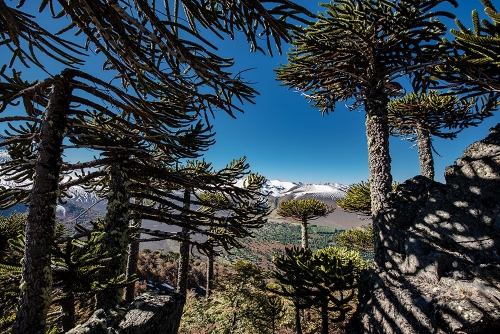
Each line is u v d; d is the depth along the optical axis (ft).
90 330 7.84
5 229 27.14
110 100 10.50
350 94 26.76
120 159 14.48
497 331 9.91
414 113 30.63
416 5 16.10
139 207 15.42
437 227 16.31
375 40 19.34
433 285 13.53
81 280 9.56
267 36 7.26
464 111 28.07
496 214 14.49
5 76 9.45
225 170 22.59
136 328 8.57
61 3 6.34
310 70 22.61
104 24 6.92
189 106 11.76
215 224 18.10
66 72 9.29
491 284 11.66
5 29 7.45
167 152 15.31
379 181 21.12
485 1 10.52
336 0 19.30
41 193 8.36
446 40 14.75
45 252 8.25
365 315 14.99
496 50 11.96
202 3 6.51
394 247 17.94
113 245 13.34
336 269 13.09
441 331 10.93
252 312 39.73
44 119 8.86
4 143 9.60
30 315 7.75
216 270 86.84
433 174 31.91
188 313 45.24
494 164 15.72
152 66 7.91
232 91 9.67
